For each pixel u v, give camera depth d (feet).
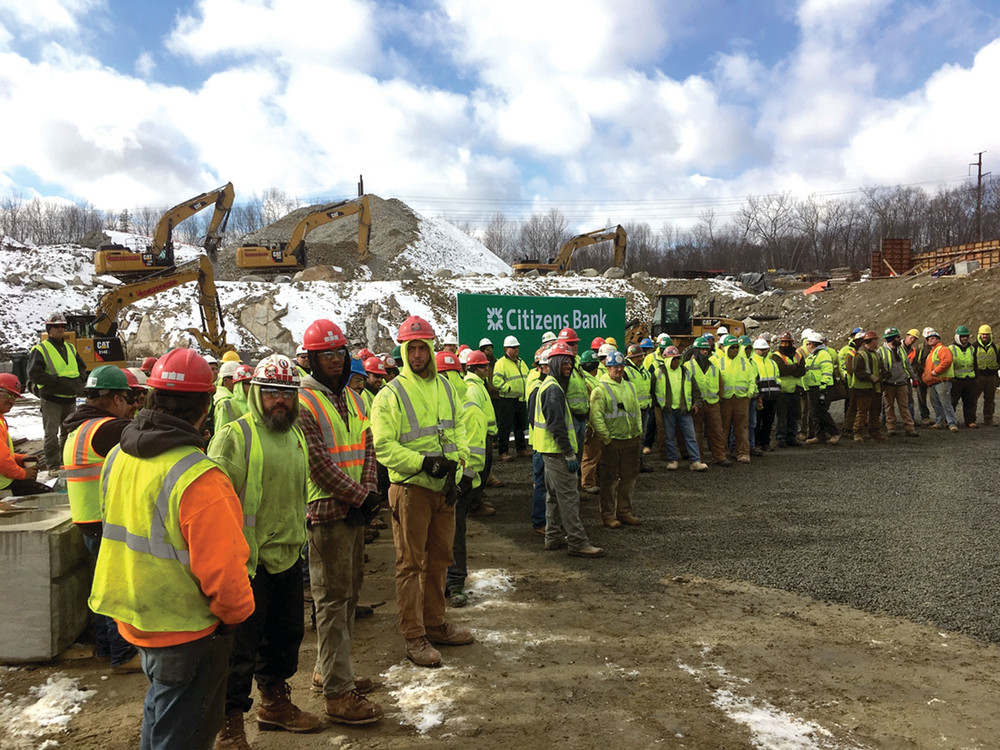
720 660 14.48
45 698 13.19
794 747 11.21
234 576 8.11
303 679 14.14
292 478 11.33
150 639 8.13
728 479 32.81
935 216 245.65
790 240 253.44
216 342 84.48
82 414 14.24
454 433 15.46
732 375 36.81
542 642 15.55
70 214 275.80
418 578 14.57
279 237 212.02
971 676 13.61
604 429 24.26
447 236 221.25
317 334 12.66
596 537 23.98
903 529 23.59
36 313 114.42
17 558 14.55
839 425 51.44
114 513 8.41
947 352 46.47
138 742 11.60
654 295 130.11
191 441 8.31
